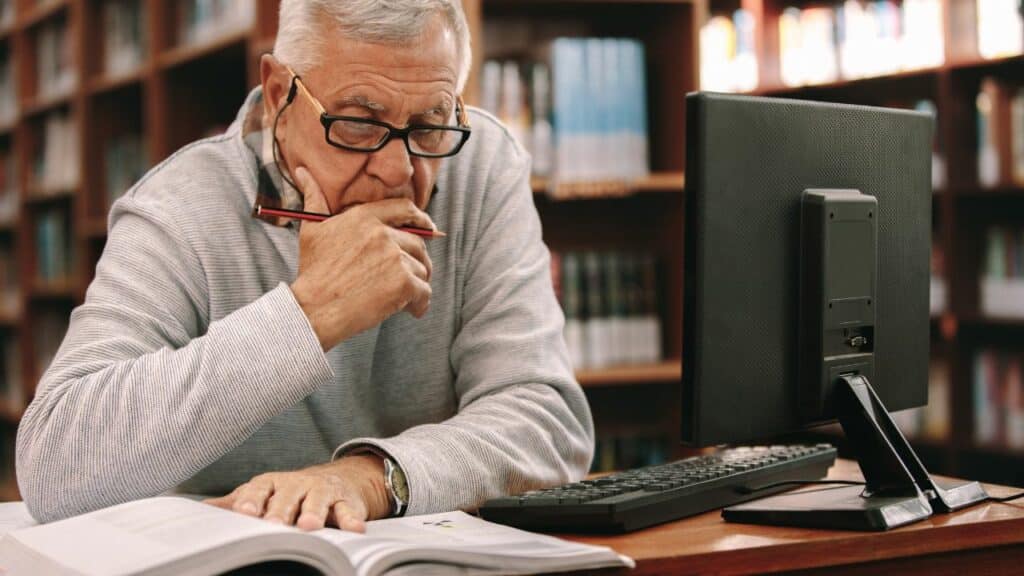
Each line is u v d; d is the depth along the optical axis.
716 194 1.02
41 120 4.68
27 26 4.66
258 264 1.37
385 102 1.16
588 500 1.01
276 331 1.10
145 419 1.10
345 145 1.18
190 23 3.46
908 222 1.21
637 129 2.83
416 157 1.22
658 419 3.00
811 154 1.10
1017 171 3.12
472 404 1.30
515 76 2.75
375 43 1.15
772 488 1.19
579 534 1.01
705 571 0.92
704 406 1.03
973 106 3.15
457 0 1.22
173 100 3.57
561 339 1.42
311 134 1.20
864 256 1.13
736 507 1.06
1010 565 1.08
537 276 1.44
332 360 1.36
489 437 1.20
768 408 1.08
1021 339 3.25
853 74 3.24
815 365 1.09
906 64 3.16
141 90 3.97
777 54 3.39
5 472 4.80
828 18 3.28
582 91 2.79
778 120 1.07
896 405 1.21
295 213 1.22
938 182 3.19
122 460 1.10
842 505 1.03
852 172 1.14
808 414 1.10
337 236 1.15
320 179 1.21
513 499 1.05
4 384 5.01
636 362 2.88
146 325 1.25
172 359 1.13
